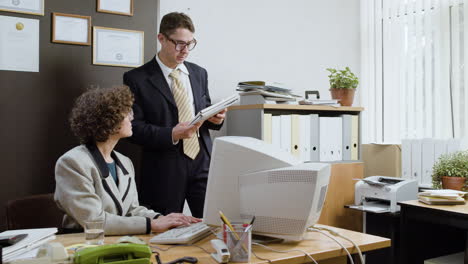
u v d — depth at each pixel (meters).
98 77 2.91
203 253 1.51
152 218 2.02
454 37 3.61
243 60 3.66
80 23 2.84
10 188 2.66
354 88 3.67
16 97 2.67
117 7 2.96
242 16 3.65
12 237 1.45
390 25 4.09
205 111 2.24
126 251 1.30
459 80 3.60
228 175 1.67
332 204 3.45
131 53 3.02
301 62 3.99
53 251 1.29
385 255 3.29
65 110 2.81
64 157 1.86
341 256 1.70
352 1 4.31
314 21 4.07
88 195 1.81
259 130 3.14
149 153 2.64
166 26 2.62
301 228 1.58
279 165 1.63
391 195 3.17
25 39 2.69
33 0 2.70
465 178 3.08
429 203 2.84
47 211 2.20
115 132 1.99
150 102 2.64
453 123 3.61
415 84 3.89
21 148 2.69
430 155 3.56
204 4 3.46
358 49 4.36
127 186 2.05
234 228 1.46
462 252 3.05
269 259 1.44
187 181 2.68
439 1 3.70
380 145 3.88
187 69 2.82
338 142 3.54
